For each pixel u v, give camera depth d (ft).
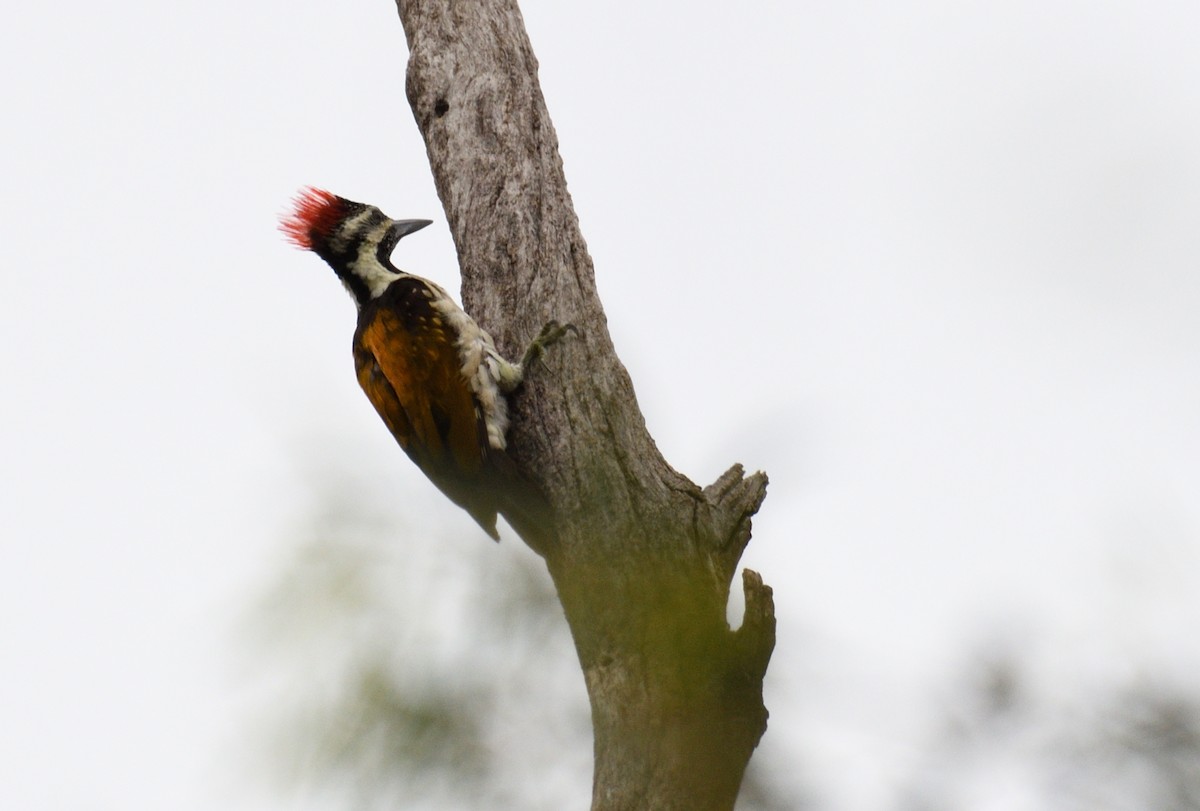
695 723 23.75
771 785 18.80
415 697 17.54
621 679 26.25
